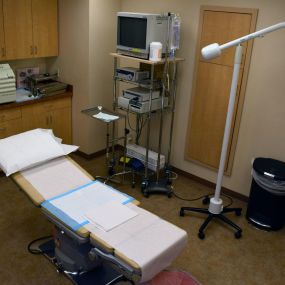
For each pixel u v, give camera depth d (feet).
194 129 12.45
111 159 14.01
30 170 8.46
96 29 12.82
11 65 13.51
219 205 10.24
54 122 13.85
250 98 10.87
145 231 6.72
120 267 6.13
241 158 11.61
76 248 7.91
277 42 9.95
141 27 10.61
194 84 11.99
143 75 11.61
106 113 11.81
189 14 11.57
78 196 7.75
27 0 12.25
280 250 9.68
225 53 10.93
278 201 10.06
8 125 12.30
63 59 13.91
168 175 12.76
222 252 9.45
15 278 8.19
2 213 10.55
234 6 10.51
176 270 8.37
